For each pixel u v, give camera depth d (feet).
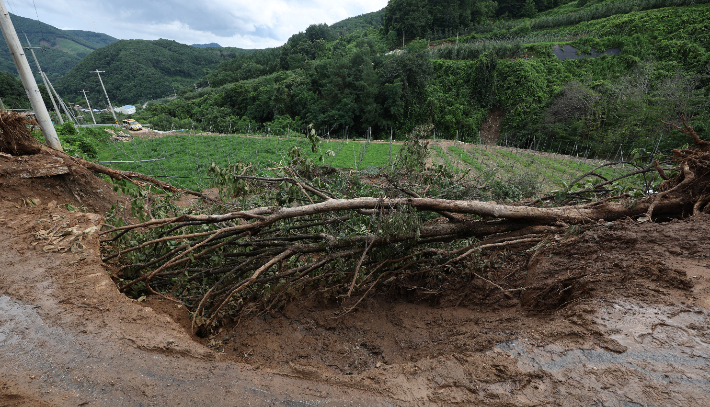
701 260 10.64
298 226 15.52
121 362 9.05
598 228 13.52
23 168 23.77
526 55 168.35
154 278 15.46
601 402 6.68
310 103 176.65
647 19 163.73
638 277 10.48
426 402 7.47
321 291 15.10
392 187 16.48
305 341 12.64
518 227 14.84
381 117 167.02
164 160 73.10
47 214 17.49
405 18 239.30
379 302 15.64
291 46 309.22
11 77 128.26
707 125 81.35
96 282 12.53
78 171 27.32
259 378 8.65
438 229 15.01
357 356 11.67
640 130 92.07
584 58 154.51
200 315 13.21
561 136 116.06
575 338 8.54
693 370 7.05
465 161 77.56
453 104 162.50
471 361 8.40
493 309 13.32
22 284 12.14
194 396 8.05
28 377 8.48
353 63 169.07
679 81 110.42
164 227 16.26
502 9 257.75
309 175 18.70
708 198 14.37
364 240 14.62
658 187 17.29
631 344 7.95
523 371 7.78
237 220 16.84
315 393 8.06
